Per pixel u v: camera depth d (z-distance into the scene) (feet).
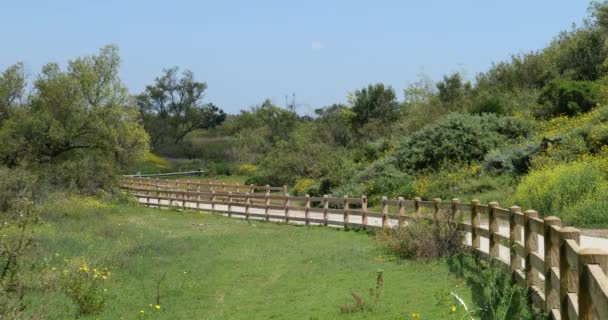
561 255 22.06
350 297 36.58
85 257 51.93
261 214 96.48
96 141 126.62
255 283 46.52
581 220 57.98
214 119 343.67
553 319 24.84
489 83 147.95
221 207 113.60
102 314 38.04
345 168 119.14
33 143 119.85
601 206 58.54
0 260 38.50
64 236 65.05
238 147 239.30
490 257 39.45
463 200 80.53
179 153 298.97
